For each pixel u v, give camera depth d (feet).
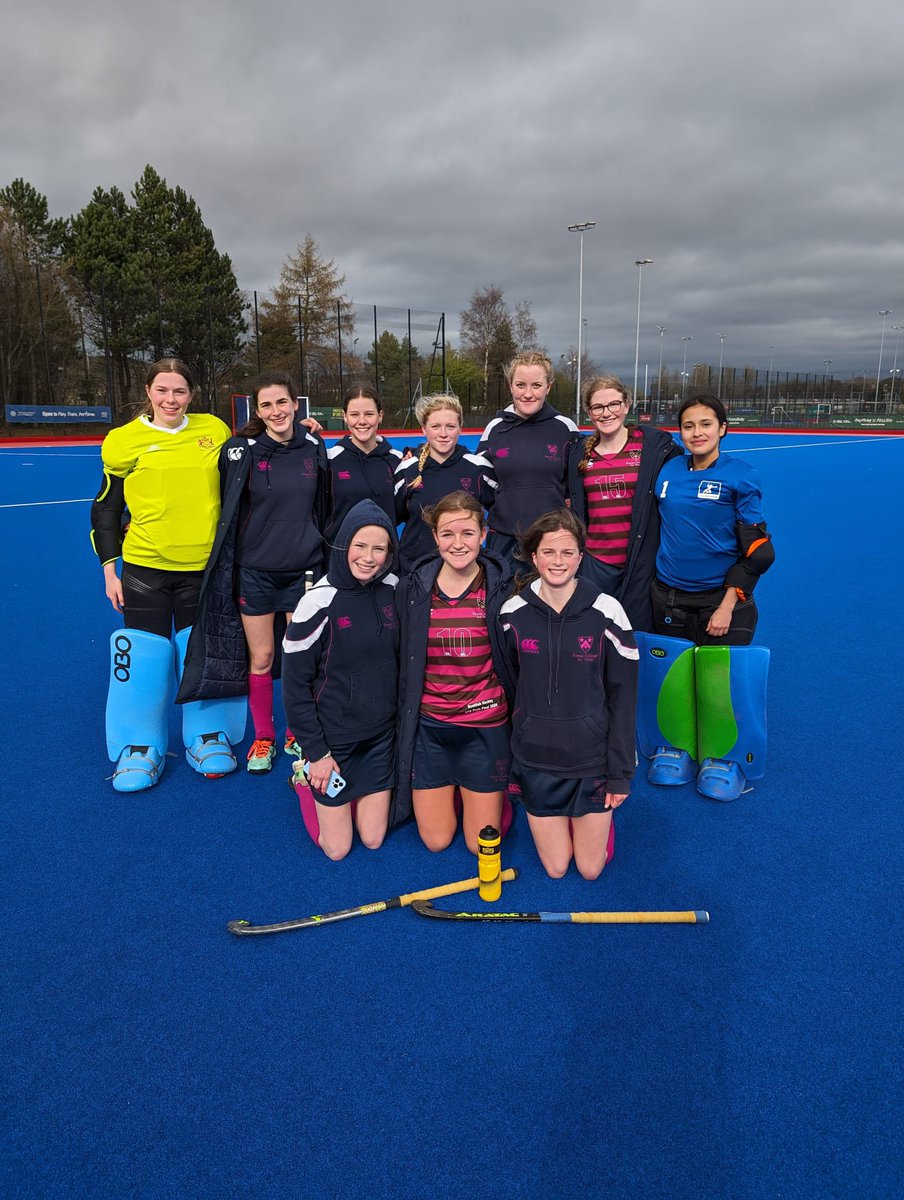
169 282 131.85
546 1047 6.89
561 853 9.29
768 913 8.72
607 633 8.72
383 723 9.77
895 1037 6.98
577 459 12.81
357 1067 6.69
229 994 7.55
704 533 11.51
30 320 108.27
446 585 9.52
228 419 123.03
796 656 17.61
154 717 12.08
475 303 177.27
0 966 7.93
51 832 10.46
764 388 195.31
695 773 11.98
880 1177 5.71
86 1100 6.41
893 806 11.07
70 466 66.95
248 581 12.02
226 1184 5.71
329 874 9.55
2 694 15.30
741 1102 6.33
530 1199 5.57
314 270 167.63
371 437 13.50
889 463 73.97
